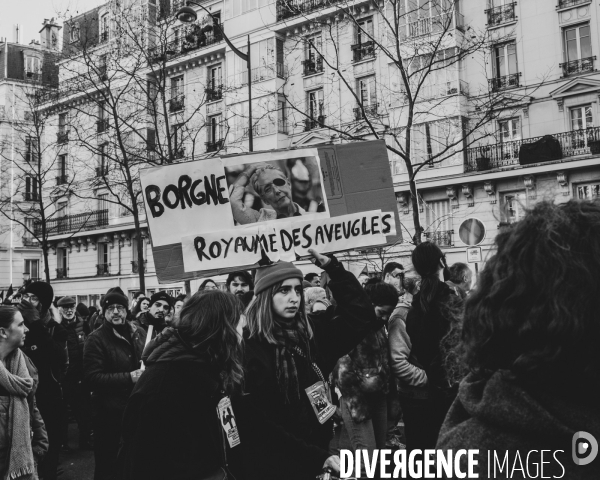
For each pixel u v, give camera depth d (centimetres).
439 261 445
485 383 136
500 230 145
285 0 1945
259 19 3125
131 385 600
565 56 2488
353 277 386
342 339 367
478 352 137
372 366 560
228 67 3244
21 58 4588
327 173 446
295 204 439
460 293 446
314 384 331
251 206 433
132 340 645
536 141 2450
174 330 298
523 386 125
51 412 633
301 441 306
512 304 130
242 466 312
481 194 2588
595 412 121
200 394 287
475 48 1753
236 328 302
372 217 447
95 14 2481
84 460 827
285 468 304
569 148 2433
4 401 448
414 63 2522
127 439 286
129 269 3797
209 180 431
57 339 759
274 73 3053
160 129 2891
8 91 4341
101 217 3891
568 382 123
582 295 122
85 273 4075
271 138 3025
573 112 2475
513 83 2555
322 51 2938
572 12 2470
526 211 141
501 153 2556
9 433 447
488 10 2619
